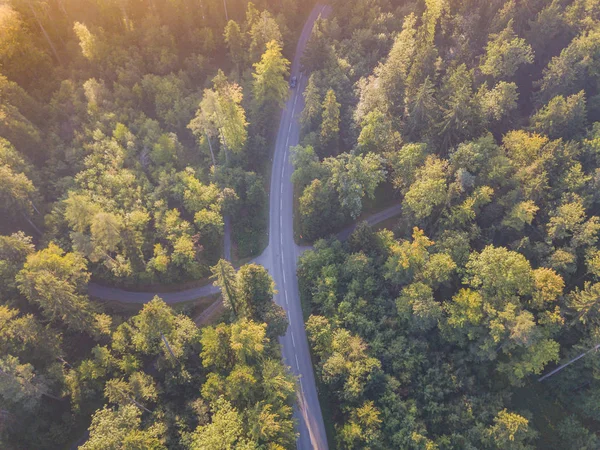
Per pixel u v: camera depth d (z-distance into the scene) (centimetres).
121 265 8481
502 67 9538
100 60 11500
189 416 6869
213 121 9762
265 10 11869
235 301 7562
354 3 12838
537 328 6431
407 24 10812
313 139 10175
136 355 7606
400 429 6681
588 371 6912
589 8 10244
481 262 7062
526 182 7919
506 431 6300
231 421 5884
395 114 9950
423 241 7456
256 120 10819
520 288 6838
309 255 8831
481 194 7675
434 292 7962
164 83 10850
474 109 8512
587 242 7138
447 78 9488
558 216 7550
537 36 10312
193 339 7331
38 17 11631
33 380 6700
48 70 11538
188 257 8600
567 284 7500
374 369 7138
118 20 12362
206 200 9275
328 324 7825
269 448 5778
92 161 9681
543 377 7431
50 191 9550
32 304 8000
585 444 6669
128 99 10956
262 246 9769
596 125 8556
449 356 7419
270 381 6316
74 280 7869
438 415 6875
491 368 7481
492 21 10825
